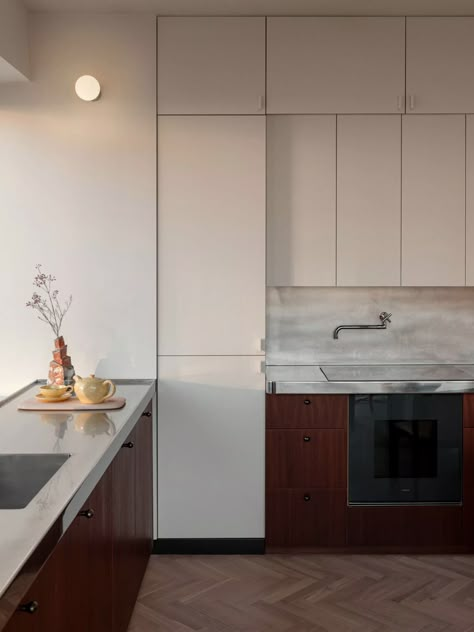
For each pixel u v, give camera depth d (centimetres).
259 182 392
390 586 354
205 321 394
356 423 390
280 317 441
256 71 390
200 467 396
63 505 184
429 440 392
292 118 398
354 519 393
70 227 388
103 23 384
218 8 378
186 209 392
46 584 175
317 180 400
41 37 383
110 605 259
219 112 390
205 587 353
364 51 393
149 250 390
